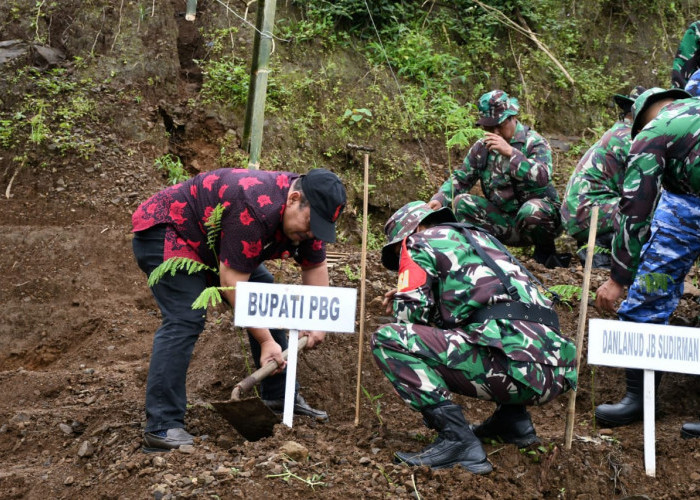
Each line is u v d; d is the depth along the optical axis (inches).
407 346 132.9
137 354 213.9
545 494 132.5
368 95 329.4
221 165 299.1
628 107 229.5
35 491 138.9
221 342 191.8
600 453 140.6
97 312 232.8
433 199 256.2
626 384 168.4
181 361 144.0
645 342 135.9
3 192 275.7
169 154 297.0
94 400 178.7
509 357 129.5
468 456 132.3
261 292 139.8
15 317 229.9
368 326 192.9
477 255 135.8
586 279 140.8
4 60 299.6
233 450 137.6
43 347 223.9
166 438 140.4
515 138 253.0
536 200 251.3
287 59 326.3
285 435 139.3
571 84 373.1
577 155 350.0
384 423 161.5
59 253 251.0
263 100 219.0
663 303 156.6
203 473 127.6
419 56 344.5
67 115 291.9
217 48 322.0
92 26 312.8
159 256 147.3
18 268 244.8
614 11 400.8
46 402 182.2
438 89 342.3
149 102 305.1
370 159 316.5
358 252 265.1
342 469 132.3
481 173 256.7
